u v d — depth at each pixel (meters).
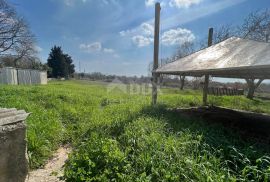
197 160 2.97
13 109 2.85
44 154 3.91
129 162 3.06
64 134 5.11
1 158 2.23
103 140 3.74
